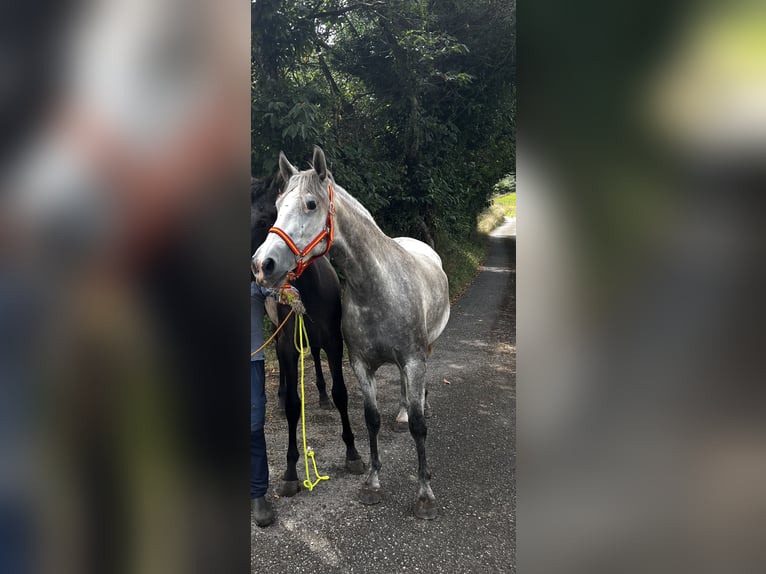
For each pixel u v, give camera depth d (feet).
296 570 5.93
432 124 19.49
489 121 22.68
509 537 6.53
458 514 7.04
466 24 19.98
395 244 7.34
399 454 8.86
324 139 14.74
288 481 7.57
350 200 6.79
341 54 19.11
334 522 6.89
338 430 9.91
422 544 6.41
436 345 15.55
